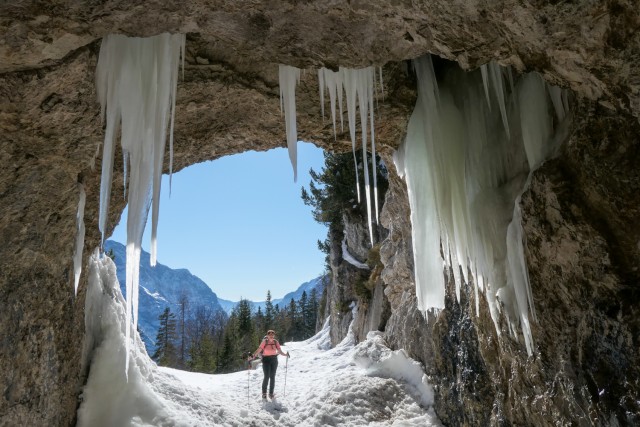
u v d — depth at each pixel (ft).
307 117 21.03
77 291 18.58
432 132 19.81
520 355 16.53
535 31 10.62
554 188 13.28
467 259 20.52
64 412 17.89
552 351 14.57
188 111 18.84
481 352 20.17
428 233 21.12
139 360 23.11
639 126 11.18
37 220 15.87
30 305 15.90
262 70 18.07
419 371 29.04
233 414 24.95
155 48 14.87
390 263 37.29
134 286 15.93
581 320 13.17
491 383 20.07
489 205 18.12
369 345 34.76
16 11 11.01
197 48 16.57
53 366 16.96
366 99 18.44
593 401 12.76
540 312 14.82
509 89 18.53
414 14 11.66
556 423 14.70
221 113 19.71
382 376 30.25
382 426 25.94
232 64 17.60
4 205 14.97
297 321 156.46
